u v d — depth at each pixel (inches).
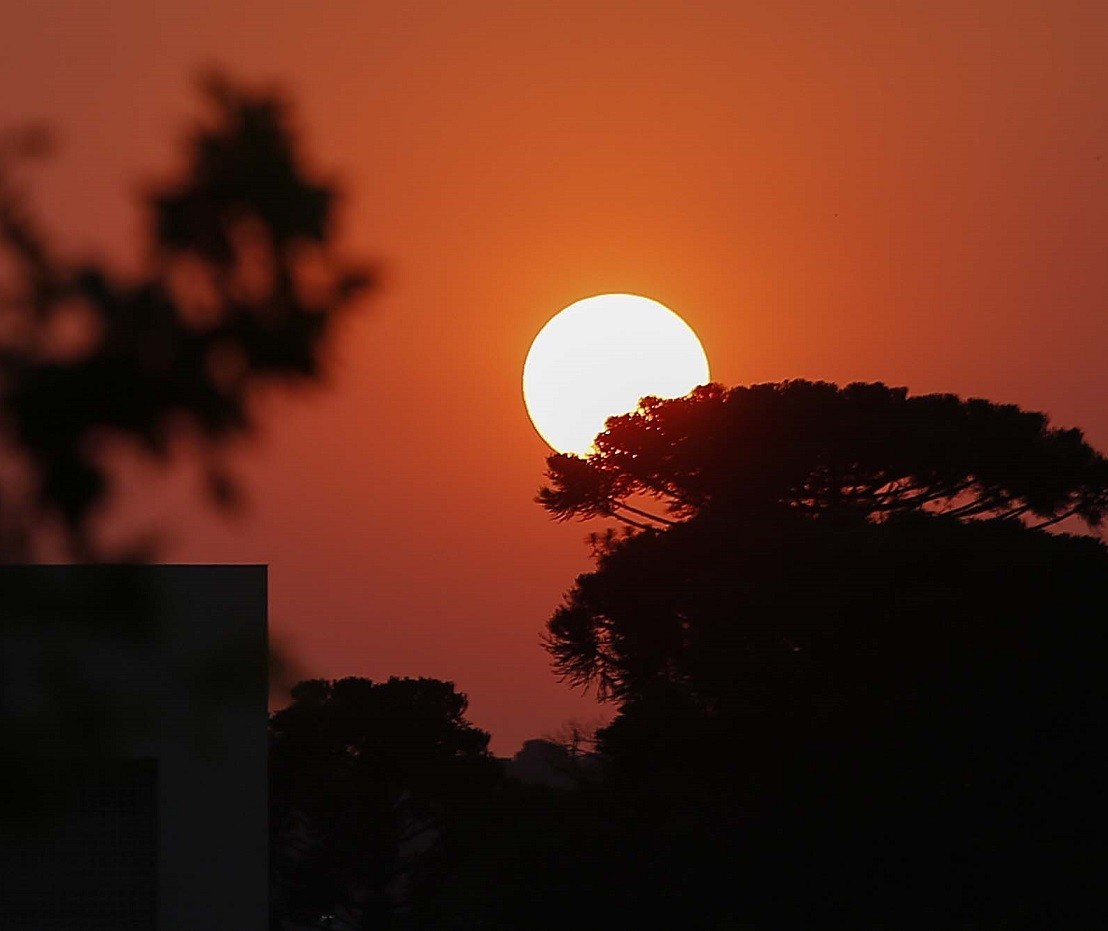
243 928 1631.4
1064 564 3846.0
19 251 371.9
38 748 356.2
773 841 3895.2
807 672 3853.3
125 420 373.7
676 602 4062.5
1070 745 3782.0
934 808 3786.9
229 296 389.4
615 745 4047.7
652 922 4111.7
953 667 3759.8
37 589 358.3
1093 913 3772.1
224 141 388.2
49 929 1604.3
